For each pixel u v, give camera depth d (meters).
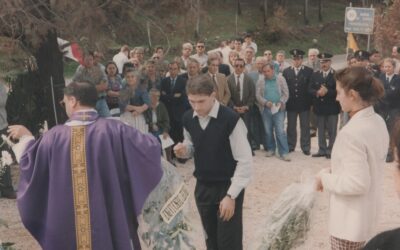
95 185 3.56
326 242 6.08
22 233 6.39
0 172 5.22
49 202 3.60
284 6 41.47
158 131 8.84
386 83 9.62
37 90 9.40
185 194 3.90
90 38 8.16
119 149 3.61
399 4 17.41
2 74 8.30
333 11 43.66
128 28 8.84
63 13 7.89
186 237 3.87
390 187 8.12
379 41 17.52
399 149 1.87
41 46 8.80
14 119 9.03
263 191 8.23
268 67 10.10
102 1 8.39
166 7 8.90
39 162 3.62
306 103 10.38
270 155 10.33
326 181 3.57
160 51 10.04
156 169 3.65
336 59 33.62
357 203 3.54
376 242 1.84
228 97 9.84
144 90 8.82
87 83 3.75
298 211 3.99
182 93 9.45
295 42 38.28
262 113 10.28
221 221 4.26
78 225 3.56
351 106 3.55
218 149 4.24
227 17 36.12
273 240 4.05
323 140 10.32
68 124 3.65
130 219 3.74
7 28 7.77
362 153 3.44
